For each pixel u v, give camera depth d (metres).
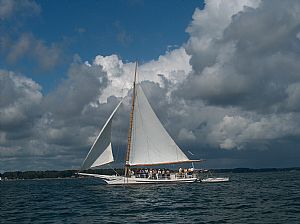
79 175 68.62
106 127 64.31
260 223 26.62
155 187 64.31
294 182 80.12
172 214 32.25
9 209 39.78
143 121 69.81
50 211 36.44
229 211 33.00
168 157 70.75
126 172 68.62
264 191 54.16
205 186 66.12
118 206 38.81
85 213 34.16
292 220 27.45
